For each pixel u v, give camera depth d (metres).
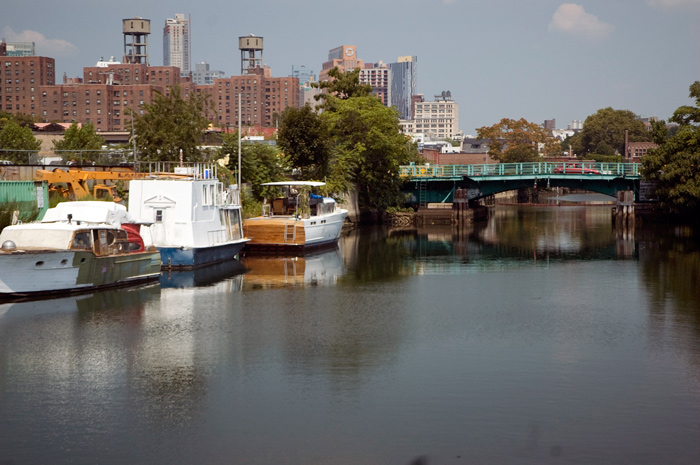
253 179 74.56
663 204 95.50
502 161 189.88
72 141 102.38
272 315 40.66
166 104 75.25
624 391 28.77
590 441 24.44
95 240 44.59
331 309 42.44
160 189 51.59
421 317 40.56
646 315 41.31
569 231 92.00
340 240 80.31
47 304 41.22
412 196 106.88
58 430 25.16
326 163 85.38
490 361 32.41
